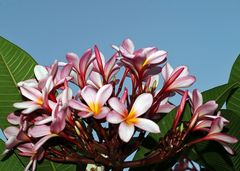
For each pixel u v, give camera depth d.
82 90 0.88
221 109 0.97
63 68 0.91
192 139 0.97
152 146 0.97
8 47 1.01
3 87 0.99
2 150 0.98
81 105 0.87
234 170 1.00
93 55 0.94
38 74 0.94
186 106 0.96
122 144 0.86
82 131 0.86
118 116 0.85
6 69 1.00
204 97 0.98
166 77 0.94
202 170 1.08
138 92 0.91
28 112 0.89
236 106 1.01
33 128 0.88
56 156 0.94
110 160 0.87
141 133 0.89
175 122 0.89
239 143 0.98
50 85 0.90
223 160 0.99
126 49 0.93
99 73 0.95
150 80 0.92
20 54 1.01
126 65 0.91
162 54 0.92
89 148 0.86
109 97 0.89
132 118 0.86
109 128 0.87
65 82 0.90
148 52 0.92
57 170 0.98
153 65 0.91
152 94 0.92
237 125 0.97
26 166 0.96
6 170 0.99
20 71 1.00
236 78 1.01
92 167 0.96
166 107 0.96
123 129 0.84
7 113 0.98
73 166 0.98
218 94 0.98
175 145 0.88
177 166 1.11
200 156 1.00
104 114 0.85
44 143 0.92
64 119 0.85
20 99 0.99
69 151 0.91
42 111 0.91
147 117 0.93
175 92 0.96
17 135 0.91
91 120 0.87
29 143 0.93
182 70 0.94
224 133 0.97
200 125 0.92
